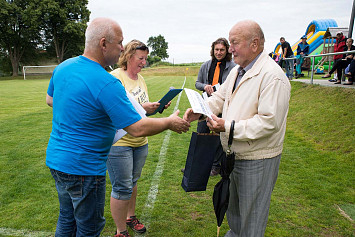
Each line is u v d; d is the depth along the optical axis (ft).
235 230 7.34
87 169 5.13
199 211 9.57
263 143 6.01
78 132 5.04
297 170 12.64
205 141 6.35
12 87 63.00
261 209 6.34
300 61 35.96
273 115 5.54
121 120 4.99
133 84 7.80
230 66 11.66
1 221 8.88
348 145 13.99
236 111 6.18
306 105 21.49
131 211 8.45
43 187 11.44
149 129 5.27
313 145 15.52
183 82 69.00
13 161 14.52
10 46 121.29
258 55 6.08
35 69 132.46
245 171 6.26
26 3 121.49
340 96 19.45
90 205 5.34
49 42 135.95
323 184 11.19
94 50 5.15
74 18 134.41
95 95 4.89
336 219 8.85
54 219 9.03
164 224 8.77
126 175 7.31
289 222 8.75
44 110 30.40
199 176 6.59
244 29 5.83
